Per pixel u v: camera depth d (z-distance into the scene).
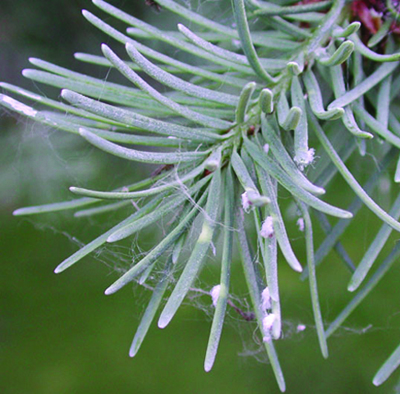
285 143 0.20
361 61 0.21
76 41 0.30
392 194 0.27
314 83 0.20
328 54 0.21
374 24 0.22
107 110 0.18
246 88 0.18
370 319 0.52
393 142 0.20
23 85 0.31
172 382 0.51
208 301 0.49
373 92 0.21
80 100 0.18
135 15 0.28
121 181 0.36
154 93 0.19
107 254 0.37
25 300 0.53
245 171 0.19
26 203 0.35
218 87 0.22
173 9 0.21
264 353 0.53
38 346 0.52
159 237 0.39
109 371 0.51
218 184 0.19
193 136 0.19
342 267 0.54
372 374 0.51
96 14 0.28
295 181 0.19
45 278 0.54
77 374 0.50
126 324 0.54
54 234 0.54
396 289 0.52
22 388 0.49
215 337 0.18
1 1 0.28
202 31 0.23
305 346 0.54
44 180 0.34
